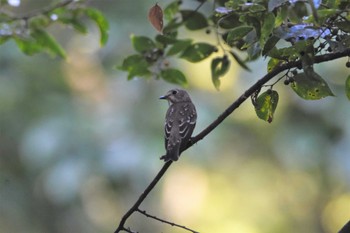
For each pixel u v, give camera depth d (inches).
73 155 542.0
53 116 557.3
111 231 590.2
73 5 353.4
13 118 556.1
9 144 563.8
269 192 627.5
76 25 360.2
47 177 539.8
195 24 312.8
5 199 577.0
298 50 224.4
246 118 594.9
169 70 313.7
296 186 618.2
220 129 589.0
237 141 606.2
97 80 589.0
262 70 554.6
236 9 239.5
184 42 304.8
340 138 550.6
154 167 535.8
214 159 605.9
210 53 305.1
